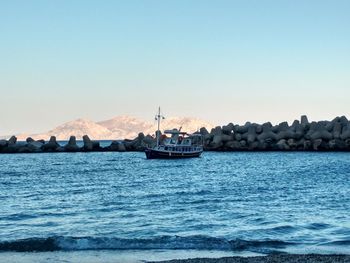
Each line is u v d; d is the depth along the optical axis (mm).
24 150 187000
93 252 25469
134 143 194125
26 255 24781
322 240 28625
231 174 88875
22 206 44562
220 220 35875
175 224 34344
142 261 23750
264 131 182000
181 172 94875
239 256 24766
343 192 55375
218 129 186250
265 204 45312
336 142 171125
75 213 39719
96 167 111375
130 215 38562
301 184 67250
